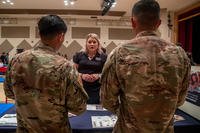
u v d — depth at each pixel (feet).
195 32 32.78
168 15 34.50
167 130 4.14
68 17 37.45
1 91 19.99
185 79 4.28
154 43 4.15
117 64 4.17
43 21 4.53
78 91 4.54
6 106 8.47
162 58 4.06
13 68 4.60
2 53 36.63
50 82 4.36
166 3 29.40
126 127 4.17
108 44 38.55
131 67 4.07
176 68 4.08
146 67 4.03
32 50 4.62
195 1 28.22
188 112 7.45
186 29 33.94
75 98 4.52
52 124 4.50
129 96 4.10
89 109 7.82
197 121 6.64
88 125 6.13
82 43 38.55
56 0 27.71
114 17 36.60
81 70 9.73
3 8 32.45
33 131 4.52
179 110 7.97
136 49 4.14
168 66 4.05
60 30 4.57
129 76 4.08
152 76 4.01
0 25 38.27
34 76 4.40
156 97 4.02
